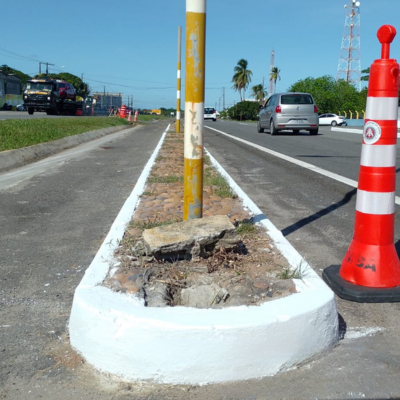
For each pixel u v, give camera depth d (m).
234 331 2.53
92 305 2.73
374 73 3.42
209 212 5.43
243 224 4.68
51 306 3.43
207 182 7.33
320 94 67.94
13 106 60.06
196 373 2.54
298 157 11.91
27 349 2.87
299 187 7.93
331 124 47.78
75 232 5.20
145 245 3.58
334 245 4.78
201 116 3.96
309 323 2.71
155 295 3.00
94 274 3.27
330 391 2.47
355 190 7.61
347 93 70.44
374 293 3.43
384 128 3.40
